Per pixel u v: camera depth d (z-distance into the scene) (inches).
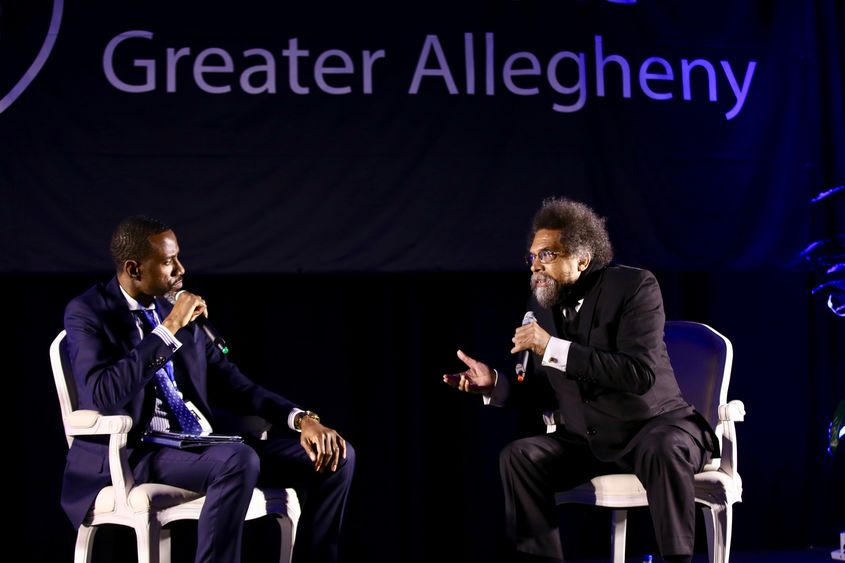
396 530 490.9
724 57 498.3
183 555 476.4
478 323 503.2
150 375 331.3
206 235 452.1
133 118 450.0
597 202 478.6
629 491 342.6
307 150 461.1
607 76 485.4
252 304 487.8
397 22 471.5
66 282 470.3
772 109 499.8
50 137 443.8
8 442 467.2
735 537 515.8
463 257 466.3
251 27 461.4
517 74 477.7
